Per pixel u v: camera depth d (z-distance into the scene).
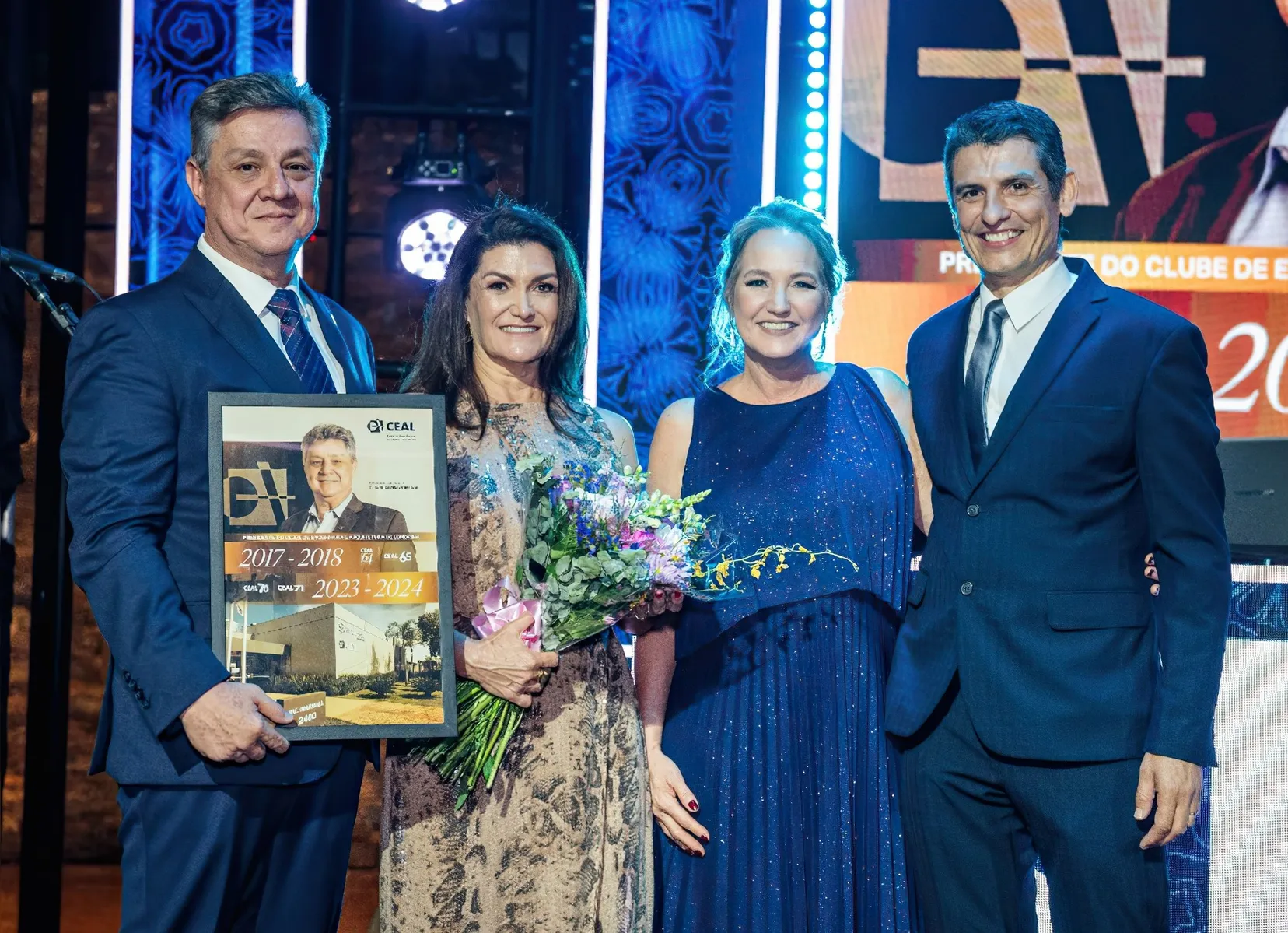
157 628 1.98
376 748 2.29
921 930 2.47
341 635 2.04
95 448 2.05
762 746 2.49
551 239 2.37
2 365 3.41
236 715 1.95
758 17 4.05
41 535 3.66
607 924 2.28
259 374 2.16
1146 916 2.23
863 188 4.15
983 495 2.34
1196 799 2.17
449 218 3.91
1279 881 2.85
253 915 2.18
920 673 2.38
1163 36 4.17
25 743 3.73
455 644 2.21
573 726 2.26
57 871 3.62
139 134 3.99
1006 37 4.16
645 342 4.00
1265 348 4.16
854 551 2.50
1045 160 2.31
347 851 2.21
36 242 4.10
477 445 2.31
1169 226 4.17
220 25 4.02
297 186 2.21
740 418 2.59
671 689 2.58
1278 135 4.15
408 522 2.08
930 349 2.52
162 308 2.14
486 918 2.22
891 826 2.47
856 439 2.55
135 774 2.07
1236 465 3.11
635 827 2.33
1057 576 2.28
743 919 2.46
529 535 2.21
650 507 2.24
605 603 2.18
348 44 3.99
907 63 4.16
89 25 3.97
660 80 4.04
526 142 4.14
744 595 2.49
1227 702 2.89
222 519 2.02
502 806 2.24
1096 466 2.27
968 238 2.37
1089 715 2.23
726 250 2.59
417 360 2.40
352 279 4.21
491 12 4.22
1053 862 2.29
